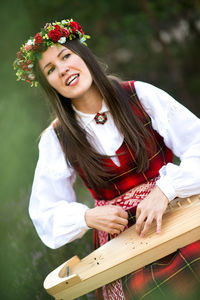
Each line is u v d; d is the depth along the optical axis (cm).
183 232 182
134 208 215
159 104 216
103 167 216
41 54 211
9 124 652
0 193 580
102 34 879
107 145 215
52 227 221
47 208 225
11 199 543
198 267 178
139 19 845
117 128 214
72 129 217
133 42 890
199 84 830
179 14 843
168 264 183
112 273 187
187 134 216
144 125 216
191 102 741
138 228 195
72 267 196
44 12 821
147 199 197
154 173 220
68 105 221
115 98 213
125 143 214
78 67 209
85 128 219
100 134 216
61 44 210
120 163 214
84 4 838
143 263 186
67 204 221
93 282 187
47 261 306
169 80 873
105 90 212
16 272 315
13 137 634
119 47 898
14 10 769
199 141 214
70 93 210
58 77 210
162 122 214
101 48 891
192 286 177
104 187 220
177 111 215
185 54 872
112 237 215
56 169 227
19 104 669
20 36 767
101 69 214
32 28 788
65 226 213
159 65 897
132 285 187
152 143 217
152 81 885
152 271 185
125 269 187
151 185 218
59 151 228
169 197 196
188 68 867
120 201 219
